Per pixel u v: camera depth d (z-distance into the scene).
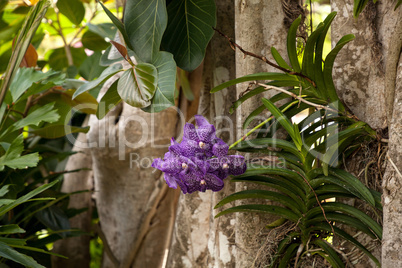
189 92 1.61
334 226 1.17
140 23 1.24
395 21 1.17
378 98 1.18
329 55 1.07
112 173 1.85
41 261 1.77
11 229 1.27
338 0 1.22
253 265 1.22
